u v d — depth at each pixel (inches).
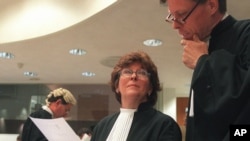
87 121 276.5
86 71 237.5
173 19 38.5
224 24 38.1
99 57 196.7
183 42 38.7
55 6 160.2
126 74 46.4
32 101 287.3
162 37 156.9
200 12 37.0
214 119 32.2
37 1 167.8
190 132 35.3
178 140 42.1
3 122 285.9
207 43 39.3
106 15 135.1
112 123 47.4
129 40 163.5
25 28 170.1
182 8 37.1
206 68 34.0
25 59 209.2
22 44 176.9
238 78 32.5
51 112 91.7
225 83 32.2
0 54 200.7
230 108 31.2
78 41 169.0
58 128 68.6
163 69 220.1
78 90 284.5
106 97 279.3
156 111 46.6
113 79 49.9
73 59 204.1
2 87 291.0
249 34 35.3
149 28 146.0
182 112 275.1
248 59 33.6
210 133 32.9
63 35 160.7
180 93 285.3
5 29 176.2
